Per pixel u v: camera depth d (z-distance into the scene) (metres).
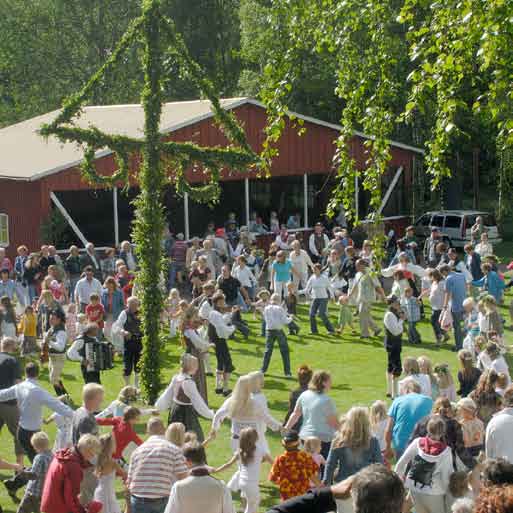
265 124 34.31
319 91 42.31
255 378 11.93
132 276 23.38
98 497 10.11
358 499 3.60
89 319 19.30
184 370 13.22
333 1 11.60
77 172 29.81
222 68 52.03
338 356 20.81
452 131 9.87
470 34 9.02
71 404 17.06
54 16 56.12
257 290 27.03
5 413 12.66
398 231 39.22
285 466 9.84
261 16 45.28
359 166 36.69
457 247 37.75
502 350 17.45
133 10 55.53
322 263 28.81
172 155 17.47
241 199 36.81
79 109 17.03
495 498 3.98
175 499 8.41
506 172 40.47
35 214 29.61
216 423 12.07
